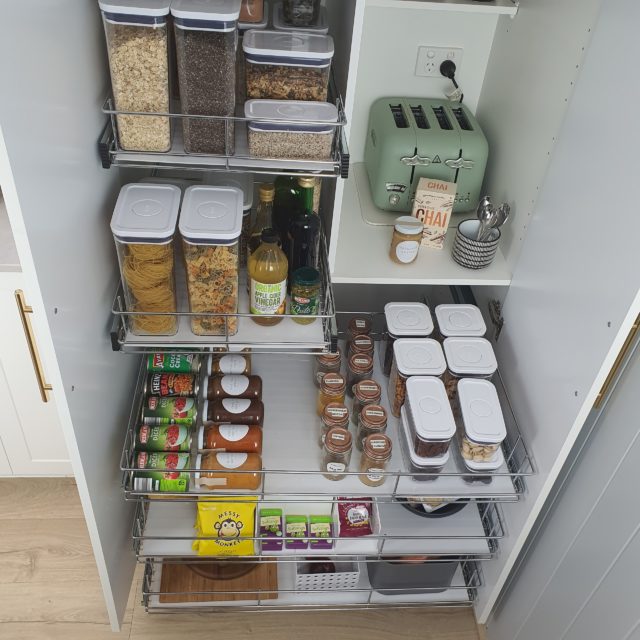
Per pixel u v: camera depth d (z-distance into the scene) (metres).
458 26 1.76
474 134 1.73
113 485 1.54
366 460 1.63
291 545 1.74
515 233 1.63
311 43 1.31
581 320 1.30
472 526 1.76
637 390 1.25
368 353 1.82
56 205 1.07
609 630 1.33
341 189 1.41
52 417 1.89
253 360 1.94
